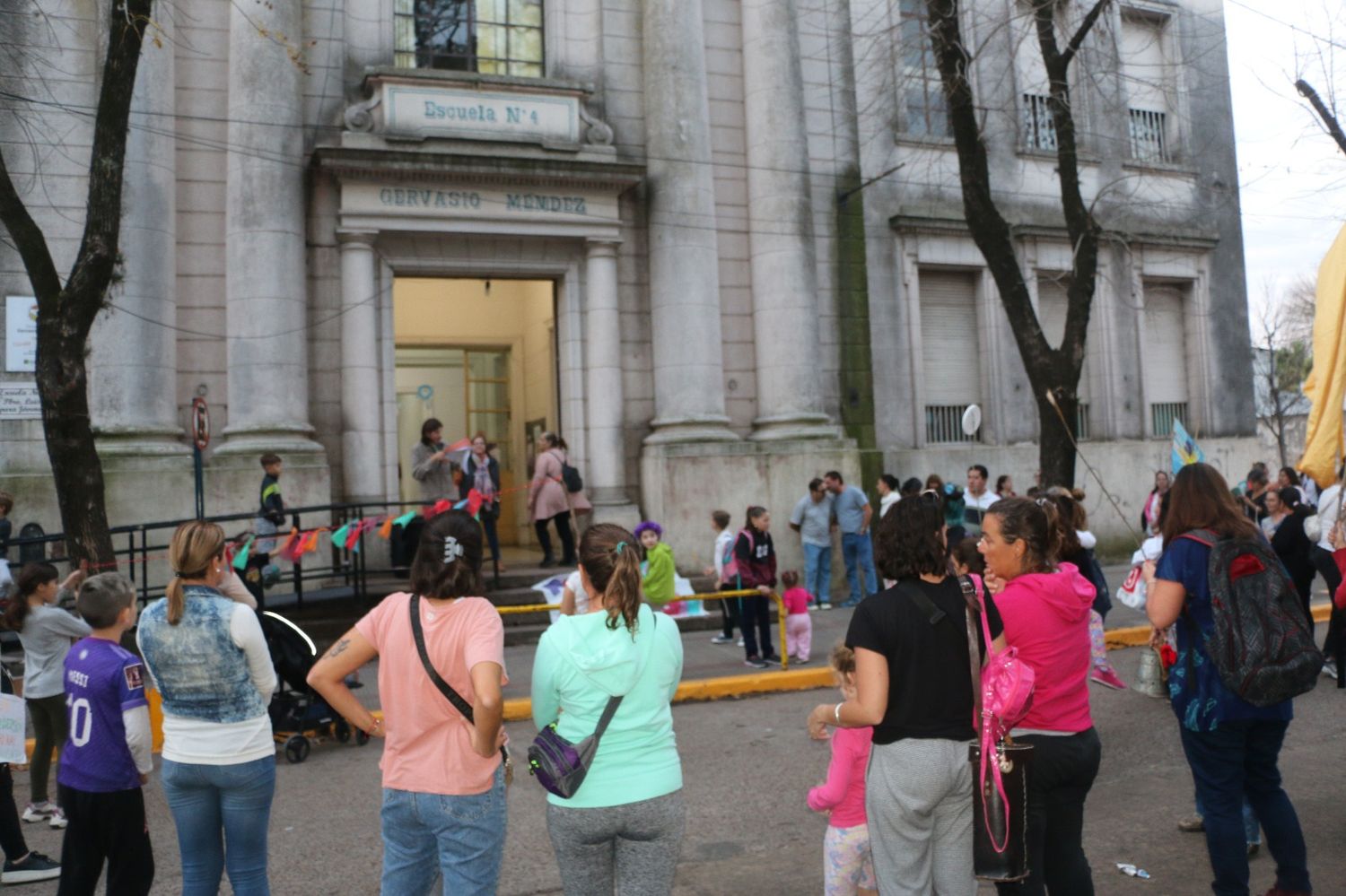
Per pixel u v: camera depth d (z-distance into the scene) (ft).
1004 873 12.42
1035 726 13.82
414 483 63.16
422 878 12.94
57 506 44.52
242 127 47.34
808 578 52.01
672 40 55.01
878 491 56.29
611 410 53.83
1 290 44.55
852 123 60.34
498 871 12.92
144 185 45.85
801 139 57.00
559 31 55.01
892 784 12.74
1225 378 73.31
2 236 44.65
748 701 35.12
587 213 53.36
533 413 63.36
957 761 12.69
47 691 23.45
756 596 39.19
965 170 44.39
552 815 12.37
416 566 13.01
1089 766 13.92
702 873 19.63
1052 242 66.18
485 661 12.37
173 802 14.66
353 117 50.03
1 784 19.63
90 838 15.48
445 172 50.42
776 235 56.24
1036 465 64.08
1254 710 15.24
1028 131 66.74
